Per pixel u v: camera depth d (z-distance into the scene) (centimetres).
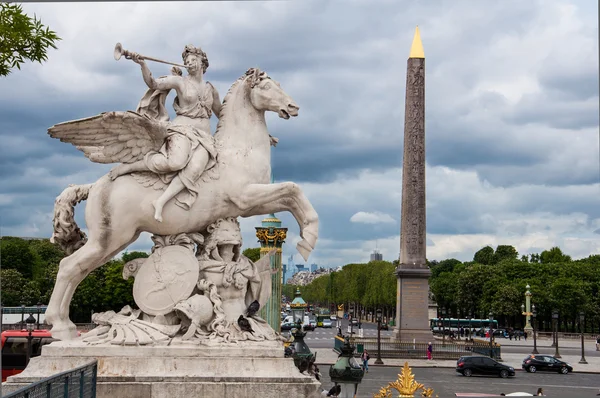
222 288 1355
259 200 1368
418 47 6525
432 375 5134
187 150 1335
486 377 5084
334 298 19288
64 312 1350
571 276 10831
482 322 11075
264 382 1252
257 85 1416
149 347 1270
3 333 3372
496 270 11875
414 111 6619
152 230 1361
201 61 1418
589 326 11150
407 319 6762
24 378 1238
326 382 3822
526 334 9869
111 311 1359
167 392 1234
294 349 1495
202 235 1387
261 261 1425
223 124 1420
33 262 8156
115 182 1344
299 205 1389
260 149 1413
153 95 1382
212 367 1264
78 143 1330
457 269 14725
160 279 1333
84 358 1261
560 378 5162
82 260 1338
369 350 6438
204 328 1330
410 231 6794
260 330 1330
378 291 14125
